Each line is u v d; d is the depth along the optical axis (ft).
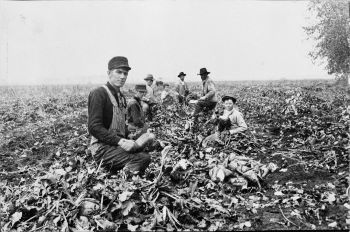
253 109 27.50
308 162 14.62
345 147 15.42
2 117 24.84
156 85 29.50
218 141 16.85
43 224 10.00
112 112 12.05
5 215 10.82
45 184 11.14
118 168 12.01
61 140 20.22
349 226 9.53
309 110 23.31
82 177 11.21
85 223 9.67
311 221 9.97
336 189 11.85
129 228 9.43
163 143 17.43
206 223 10.00
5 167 16.53
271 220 10.08
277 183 12.91
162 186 10.81
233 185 12.44
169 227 9.59
